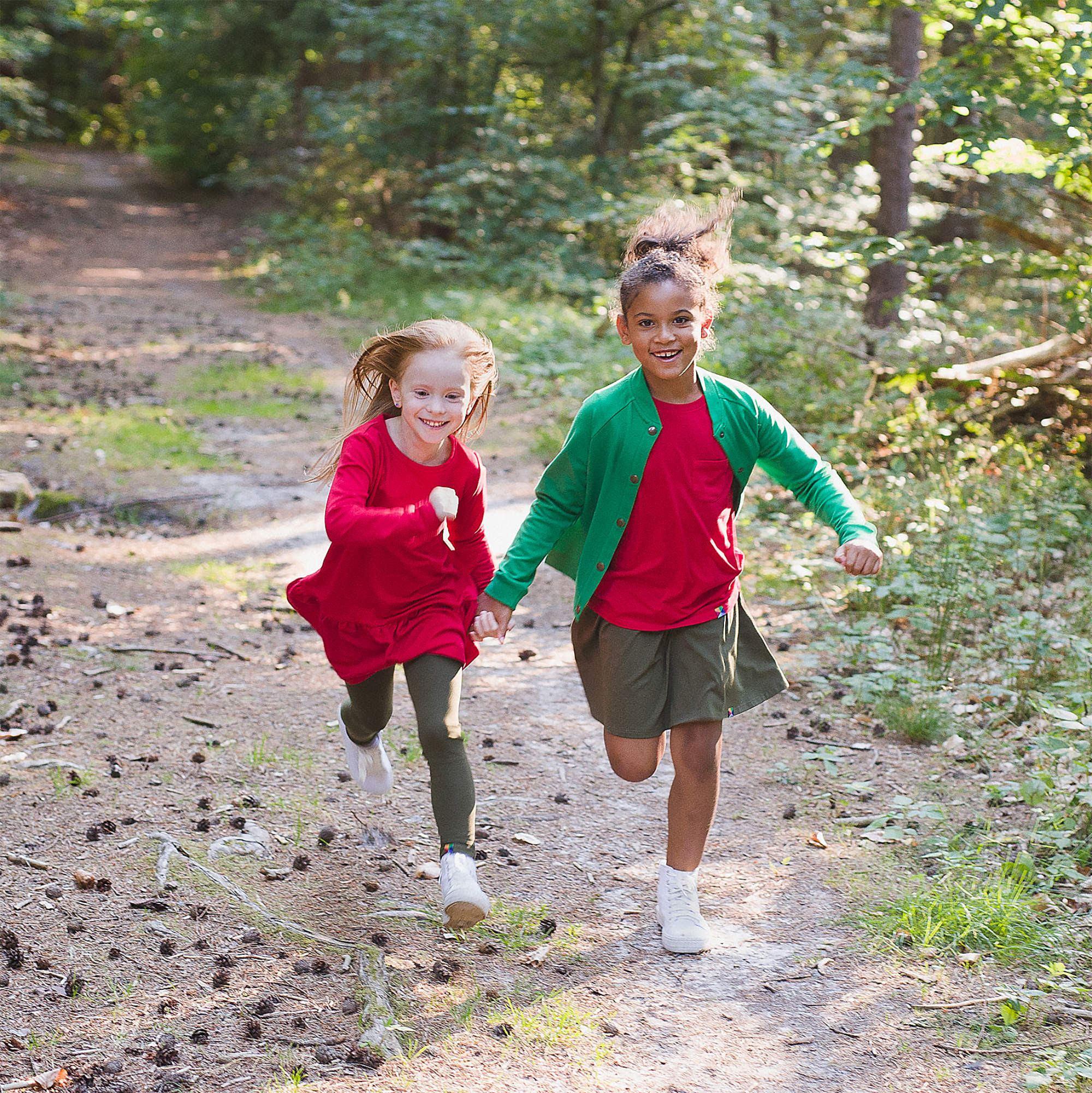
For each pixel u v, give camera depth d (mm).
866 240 8414
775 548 6723
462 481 3076
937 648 5195
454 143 21266
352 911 3250
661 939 3176
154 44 33719
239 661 5176
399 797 3947
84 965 2916
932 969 3020
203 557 6688
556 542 3193
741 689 3121
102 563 6410
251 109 28625
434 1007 2834
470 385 2945
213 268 22703
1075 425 7973
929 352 8906
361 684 3174
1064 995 2885
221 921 3148
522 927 3207
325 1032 2713
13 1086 2469
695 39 18516
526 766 4277
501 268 18234
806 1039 2748
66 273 20250
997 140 7539
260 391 11406
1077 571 6016
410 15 19734
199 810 3754
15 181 31109
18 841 3475
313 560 6727
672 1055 2688
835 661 5289
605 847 3703
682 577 2965
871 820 3848
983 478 7082
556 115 20922
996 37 7648
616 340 12000
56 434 9031
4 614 5355
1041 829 3676
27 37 30578
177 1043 2645
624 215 14859
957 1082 2592
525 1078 2586
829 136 9008
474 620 3105
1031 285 12266
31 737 4195
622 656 3016
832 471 3074
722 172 14844
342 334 15562
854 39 16594
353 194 24719
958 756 4336
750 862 3602
